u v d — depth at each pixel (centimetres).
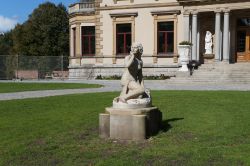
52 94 2444
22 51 7981
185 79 3656
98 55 4772
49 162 907
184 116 1370
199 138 1066
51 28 7906
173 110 1496
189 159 880
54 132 1199
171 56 4434
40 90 2842
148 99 1119
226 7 4084
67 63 5609
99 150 988
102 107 1647
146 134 1076
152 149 968
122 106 1084
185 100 1784
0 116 1512
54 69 5456
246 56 4253
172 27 4462
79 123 1310
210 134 1102
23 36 8025
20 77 5300
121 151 966
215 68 3828
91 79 4700
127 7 4628
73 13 5006
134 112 1069
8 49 9762
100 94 2255
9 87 3188
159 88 2886
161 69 4453
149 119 1093
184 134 1118
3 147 1044
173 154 918
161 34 4516
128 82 1119
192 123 1247
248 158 866
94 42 4909
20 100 2012
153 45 4528
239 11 4216
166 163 862
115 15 4669
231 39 4281
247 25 4244
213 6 4128
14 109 1678
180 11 4394
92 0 5162
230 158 872
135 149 977
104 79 4581
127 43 4666
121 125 1072
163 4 4466
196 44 4228
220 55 4138
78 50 4956
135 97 1104
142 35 4581
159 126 1175
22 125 1316
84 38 4962
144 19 4566
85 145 1044
